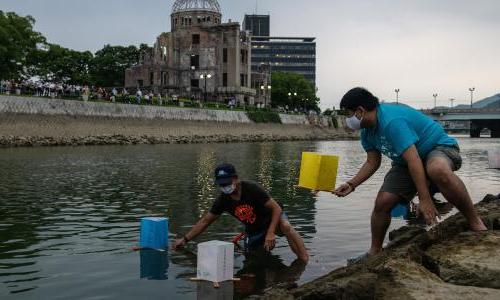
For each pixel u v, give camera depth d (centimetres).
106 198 1597
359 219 1212
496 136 16100
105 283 705
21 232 1060
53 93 6444
